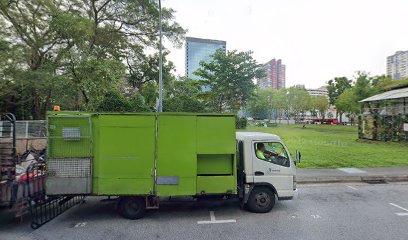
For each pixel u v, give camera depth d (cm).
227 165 616
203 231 544
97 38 2273
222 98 3866
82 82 1625
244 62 3662
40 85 1752
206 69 3988
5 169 536
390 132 2259
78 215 635
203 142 597
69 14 1827
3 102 2247
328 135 3067
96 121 577
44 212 637
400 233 536
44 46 1956
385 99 2370
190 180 594
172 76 3164
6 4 1714
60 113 581
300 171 1123
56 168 563
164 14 2422
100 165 573
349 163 1296
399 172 1102
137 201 607
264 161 651
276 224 582
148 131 586
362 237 516
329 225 578
